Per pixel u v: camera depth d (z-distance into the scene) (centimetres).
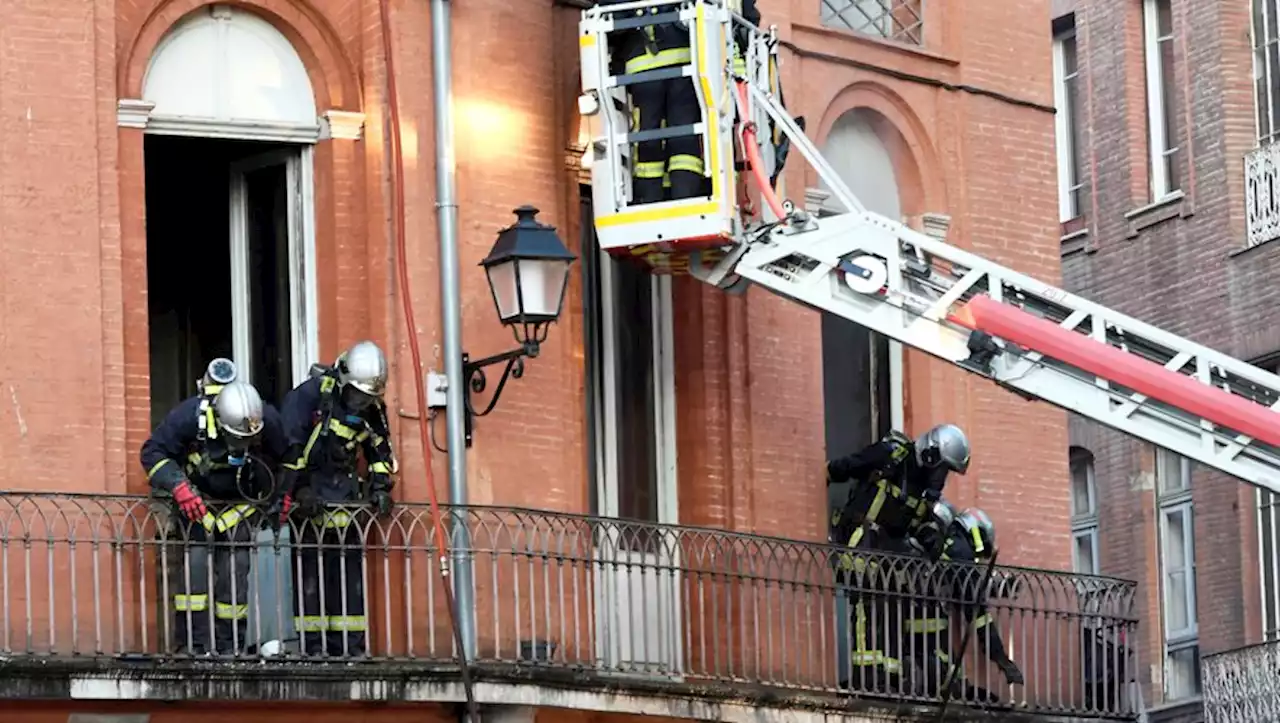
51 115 2958
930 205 3581
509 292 3009
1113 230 4712
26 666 2783
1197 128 4575
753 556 3241
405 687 2923
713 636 3216
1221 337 4512
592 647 3081
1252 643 4453
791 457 3403
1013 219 3641
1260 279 4450
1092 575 3509
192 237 3170
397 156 3109
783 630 3234
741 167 3147
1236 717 4412
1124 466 4731
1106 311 3088
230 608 2895
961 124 3609
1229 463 3050
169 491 2872
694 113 3098
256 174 3169
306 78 3136
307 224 3134
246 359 3161
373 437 2969
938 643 3356
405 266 3100
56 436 2928
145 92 3059
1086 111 4778
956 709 3366
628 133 3103
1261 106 4512
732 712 3175
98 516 2916
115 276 2975
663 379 3353
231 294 3162
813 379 3438
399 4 3131
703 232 3078
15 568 2870
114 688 2811
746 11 3173
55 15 2969
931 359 3559
